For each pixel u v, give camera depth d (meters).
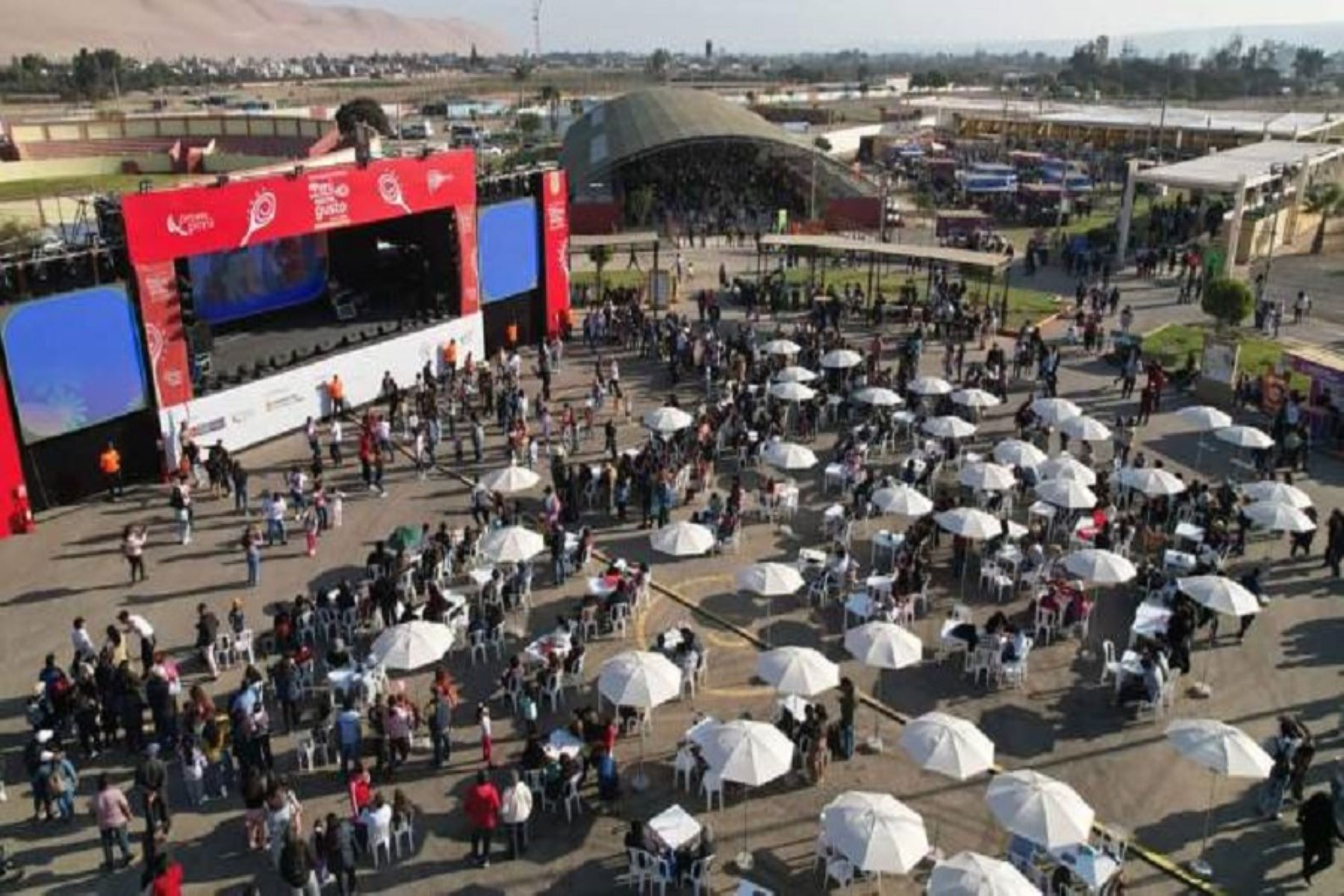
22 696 20.86
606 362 41.69
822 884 16.19
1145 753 19.22
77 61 177.50
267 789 16.45
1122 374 38.75
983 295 51.00
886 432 33.62
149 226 29.23
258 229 32.12
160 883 14.78
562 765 17.50
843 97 159.12
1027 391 38.47
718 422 33.25
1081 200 76.62
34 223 55.69
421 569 24.00
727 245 65.56
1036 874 15.84
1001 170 80.62
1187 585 21.00
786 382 33.91
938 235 62.66
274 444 33.84
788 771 17.61
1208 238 60.38
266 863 16.61
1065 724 20.03
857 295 48.25
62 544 27.11
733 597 24.64
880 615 22.58
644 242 47.56
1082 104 127.38
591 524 28.44
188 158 88.56
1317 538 27.34
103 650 19.94
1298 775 17.47
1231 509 26.89
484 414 36.22
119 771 18.70
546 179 42.84
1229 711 20.36
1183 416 30.05
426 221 39.69
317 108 133.25
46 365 27.84
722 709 20.47
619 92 186.88
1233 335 41.59
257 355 35.44
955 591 24.88
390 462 32.59
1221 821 17.55
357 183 34.88
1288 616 23.70
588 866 16.59
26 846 16.95
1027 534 26.17
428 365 38.09
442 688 18.86
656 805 17.98
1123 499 29.08
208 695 20.72
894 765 19.03
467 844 17.02
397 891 16.06
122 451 30.41
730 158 75.25
